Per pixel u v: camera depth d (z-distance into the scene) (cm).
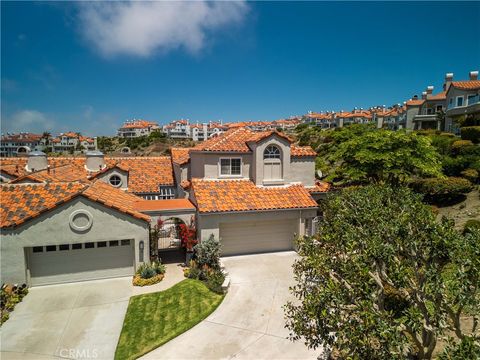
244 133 2556
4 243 1620
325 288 777
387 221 999
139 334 1298
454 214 2380
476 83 4919
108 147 13188
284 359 1147
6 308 1472
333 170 4400
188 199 2400
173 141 13438
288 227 2256
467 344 571
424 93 7381
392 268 848
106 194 1981
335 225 1147
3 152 14100
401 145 2503
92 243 1788
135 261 1827
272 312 1462
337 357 1127
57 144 15038
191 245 1998
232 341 1253
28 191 1847
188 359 1150
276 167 2331
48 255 1725
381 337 653
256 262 2039
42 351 1199
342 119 11825
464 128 3519
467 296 685
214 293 1625
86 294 1634
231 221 2033
